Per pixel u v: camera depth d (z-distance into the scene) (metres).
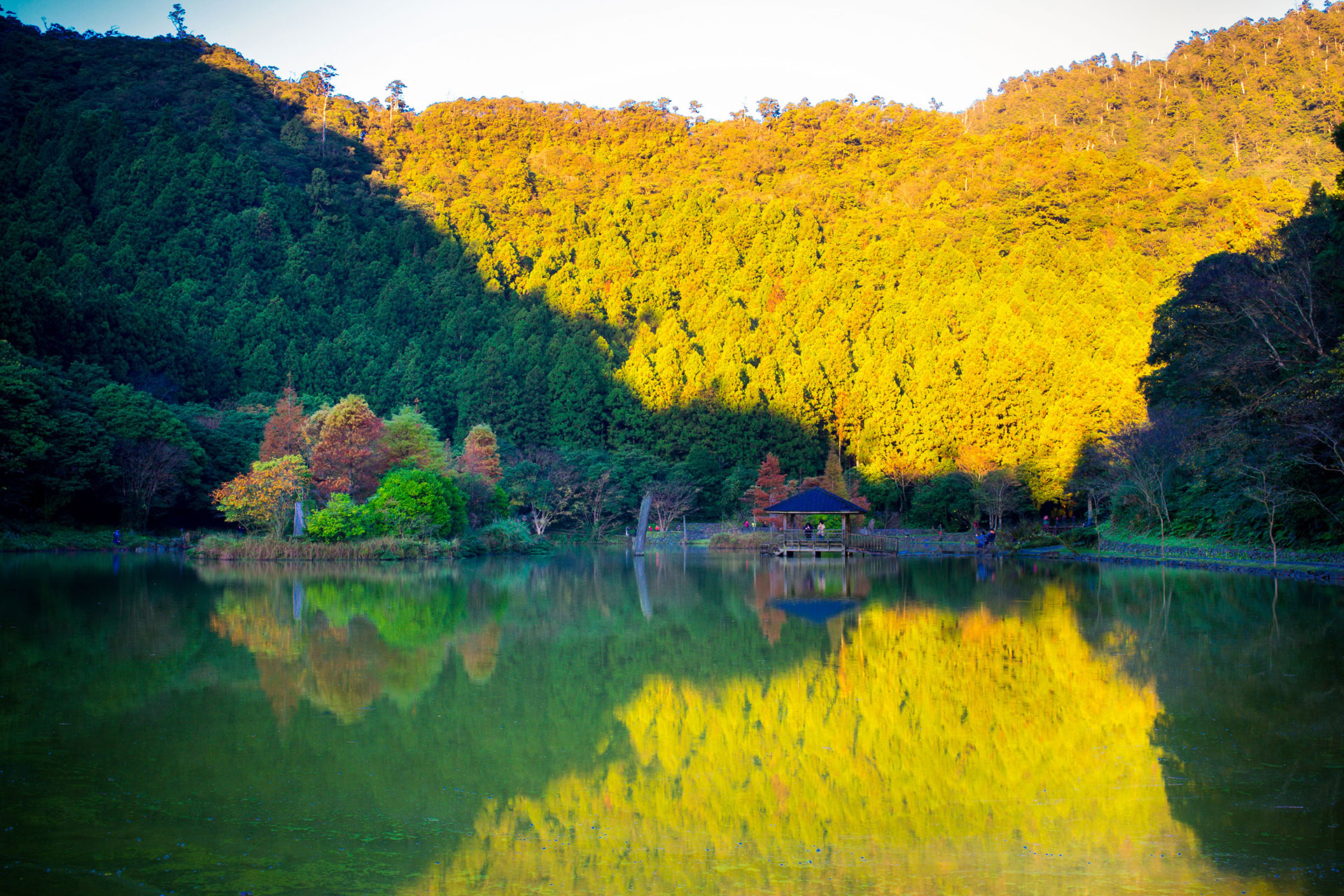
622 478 88.56
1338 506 36.97
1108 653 19.20
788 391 105.06
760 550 64.69
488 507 64.50
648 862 8.60
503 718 13.95
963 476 79.75
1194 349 44.69
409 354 113.69
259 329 105.75
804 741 12.79
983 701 14.97
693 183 192.62
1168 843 8.97
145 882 7.98
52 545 52.38
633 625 24.02
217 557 45.62
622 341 131.50
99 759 11.55
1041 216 151.12
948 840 9.16
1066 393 80.31
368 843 9.00
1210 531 47.81
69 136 129.62
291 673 17.14
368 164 184.12
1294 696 15.10
